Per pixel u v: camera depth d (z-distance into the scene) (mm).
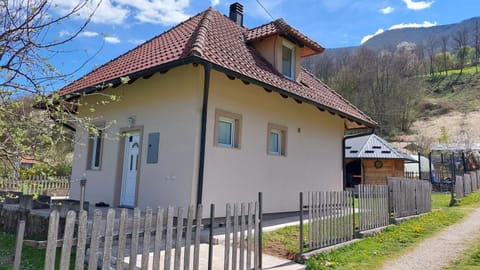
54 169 5121
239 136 9836
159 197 8992
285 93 9852
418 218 11641
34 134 4660
